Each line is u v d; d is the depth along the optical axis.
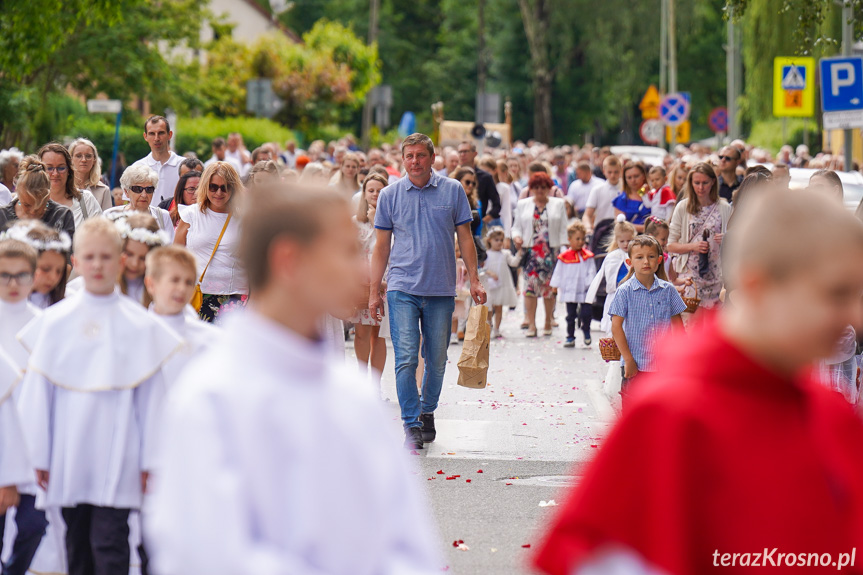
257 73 145.25
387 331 30.39
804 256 6.68
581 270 43.66
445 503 21.22
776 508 6.80
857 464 7.09
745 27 109.50
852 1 42.84
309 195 6.93
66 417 14.21
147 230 16.52
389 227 26.75
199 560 6.31
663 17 163.38
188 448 6.47
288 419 6.64
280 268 6.86
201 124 107.06
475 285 27.14
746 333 6.93
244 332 6.81
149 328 14.52
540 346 44.31
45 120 82.00
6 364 14.10
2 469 13.98
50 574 15.30
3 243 15.68
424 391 27.03
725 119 111.31
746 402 6.86
